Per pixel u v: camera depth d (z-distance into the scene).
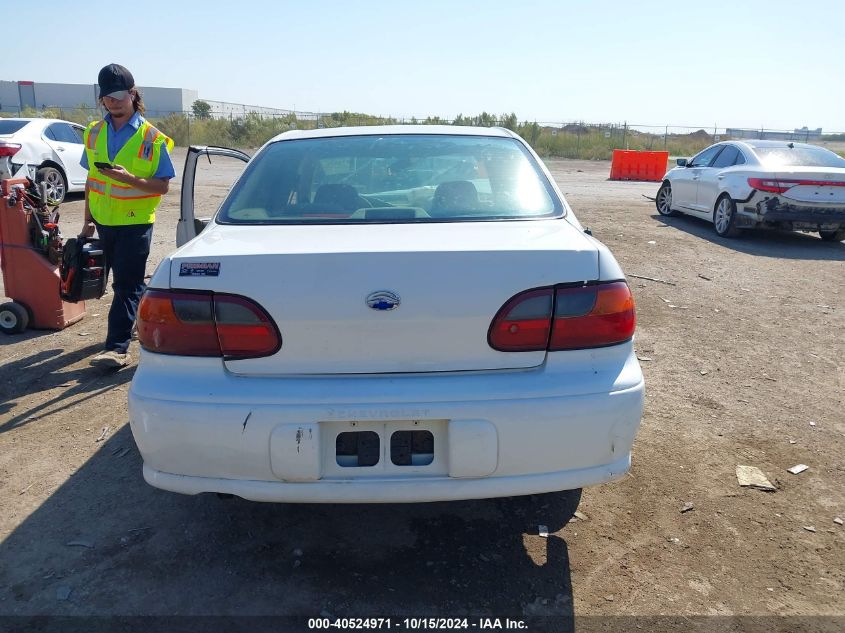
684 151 37.22
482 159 3.37
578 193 16.52
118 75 4.39
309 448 2.33
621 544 2.90
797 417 4.12
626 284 2.53
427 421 2.38
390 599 2.57
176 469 2.44
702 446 3.75
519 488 2.42
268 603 2.54
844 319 6.12
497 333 2.38
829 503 3.22
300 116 39.31
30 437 3.75
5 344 5.15
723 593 2.62
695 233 10.37
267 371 2.39
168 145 4.63
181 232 4.19
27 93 69.50
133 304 4.64
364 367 2.38
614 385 2.44
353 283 2.34
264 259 2.37
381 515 3.12
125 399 4.24
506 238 2.57
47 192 5.51
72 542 2.87
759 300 6.68
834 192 9.20
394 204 3.06
